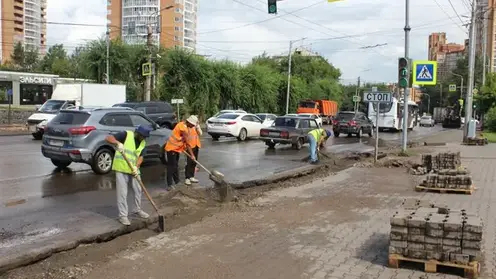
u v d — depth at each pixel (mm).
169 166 10719
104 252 6234
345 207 8984
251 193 10484
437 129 56000
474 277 5164
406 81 18250
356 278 5223
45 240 6398
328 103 61438
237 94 46281
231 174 13555
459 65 85938
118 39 41969
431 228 5348
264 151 20844
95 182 11234
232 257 5957
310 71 80188
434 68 19219
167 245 6488
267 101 51062
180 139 10750
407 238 5469
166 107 24703
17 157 15578
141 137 7504
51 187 10523
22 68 80188
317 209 8797
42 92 49031
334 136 34844
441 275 5285
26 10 81625
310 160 16906
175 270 5469
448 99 96312
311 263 5730
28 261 5641
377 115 16500
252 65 50500
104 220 7566
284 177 12531
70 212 8180
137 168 7520
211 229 7344
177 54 41625
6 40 79250
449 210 6105
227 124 26109
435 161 14062
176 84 41531
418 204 8703
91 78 40844
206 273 5367
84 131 12109
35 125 23422
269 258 5918
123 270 5469
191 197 9477
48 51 88438
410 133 43938
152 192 10281
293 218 8070
